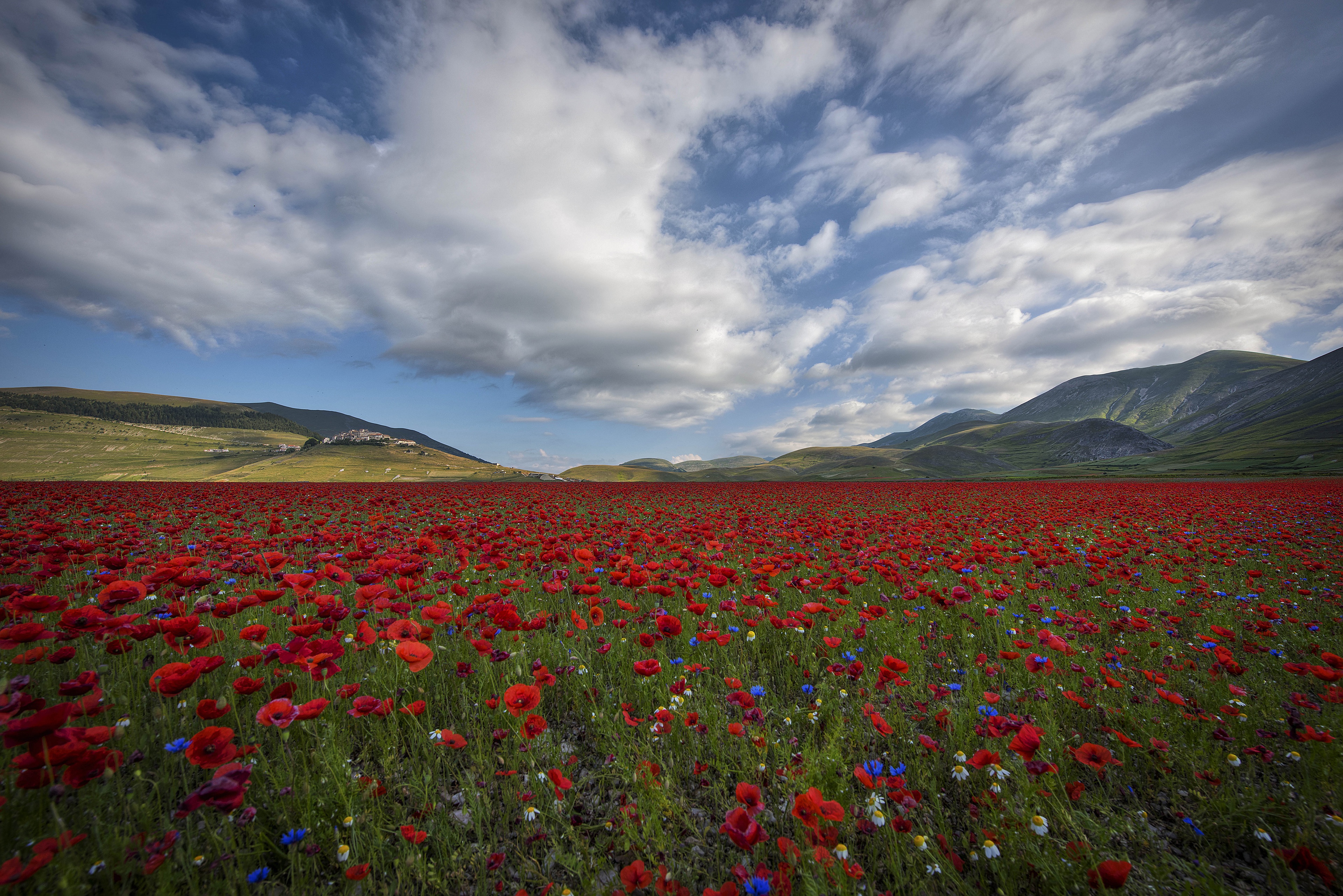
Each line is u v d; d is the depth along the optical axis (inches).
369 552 240.1
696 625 223.3
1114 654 197.8
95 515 502.6
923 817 115.3
